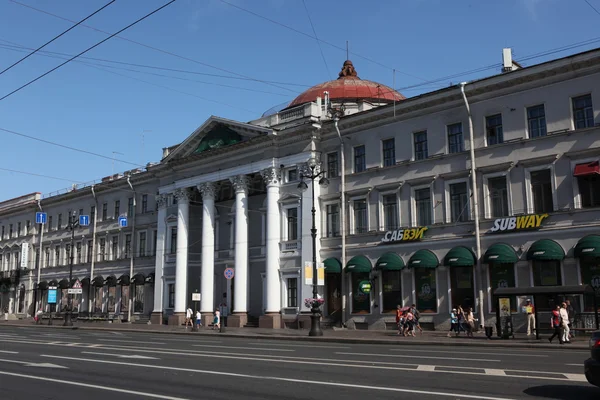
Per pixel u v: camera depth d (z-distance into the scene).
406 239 33.91
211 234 45.38
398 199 35.00
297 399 10.71
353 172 37.41
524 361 16.73
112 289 56.91
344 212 37.34
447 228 32.66
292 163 40.31
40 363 17.25
